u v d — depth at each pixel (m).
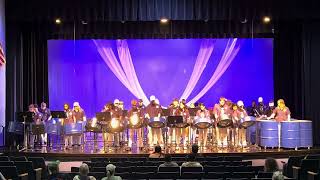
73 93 21.61
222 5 19.47
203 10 19.48
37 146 18.81
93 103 21.58
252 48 21.55
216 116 17.84
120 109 17.64
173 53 21.59
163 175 10.60
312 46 20.69
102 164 12.46
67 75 21.62
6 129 19.34
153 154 13.80
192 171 11.25
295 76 21.22
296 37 21.22
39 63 21.27
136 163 12.60
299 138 17.23
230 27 20.89
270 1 19.45
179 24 20.89
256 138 18.06
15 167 11.29
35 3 19.47
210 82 21.56
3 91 19.06
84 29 20.95
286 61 21.39
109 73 21.64
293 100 21.34
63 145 18.34
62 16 19.41
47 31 21.09
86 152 16.83
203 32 20.95
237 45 21.55
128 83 21.61
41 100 21.27
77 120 18.50
